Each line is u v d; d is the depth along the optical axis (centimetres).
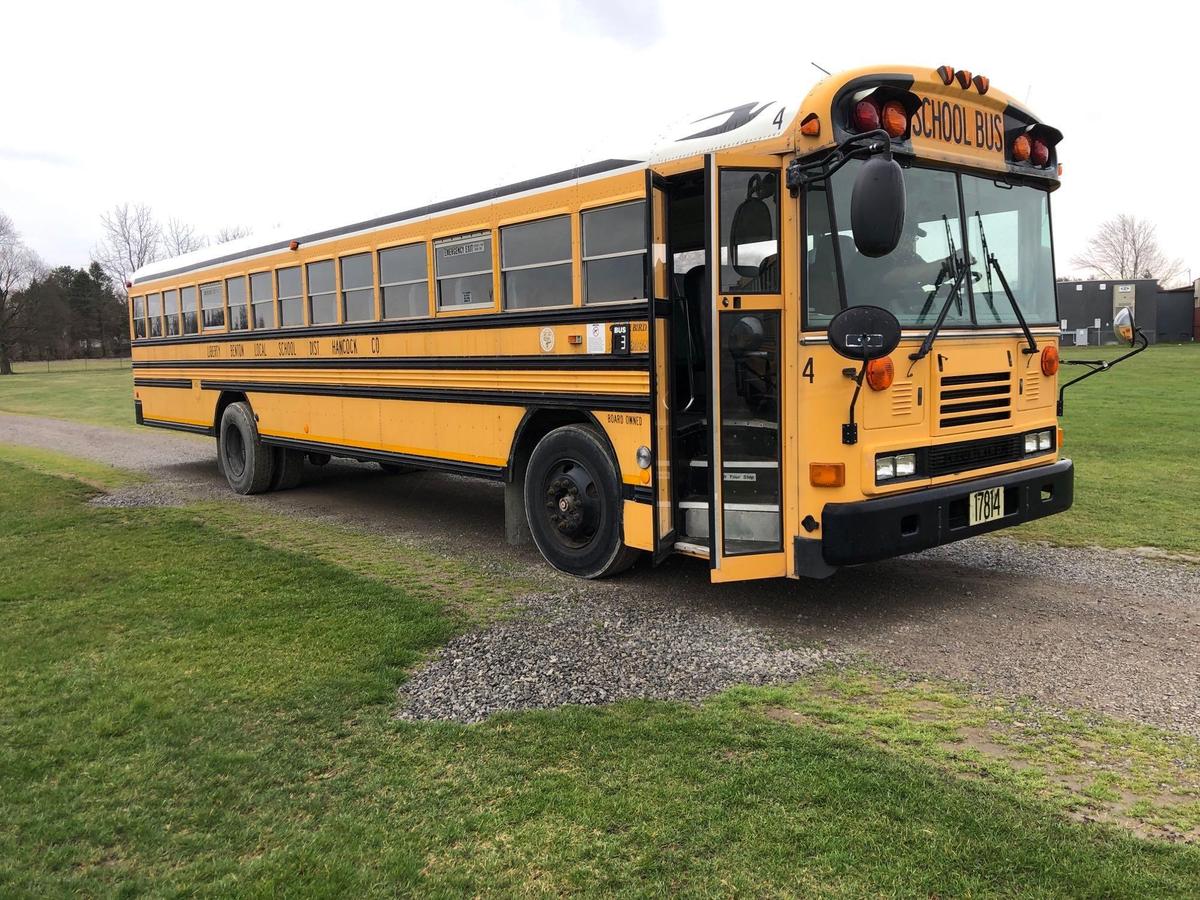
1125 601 528
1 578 610
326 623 498
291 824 296
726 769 321
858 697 392
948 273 489
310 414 863
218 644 468
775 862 264
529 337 605
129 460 1298
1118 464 1006
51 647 469
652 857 270
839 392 450
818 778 312
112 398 2877
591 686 408
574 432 581
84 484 1051
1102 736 349
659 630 486
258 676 423
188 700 397
